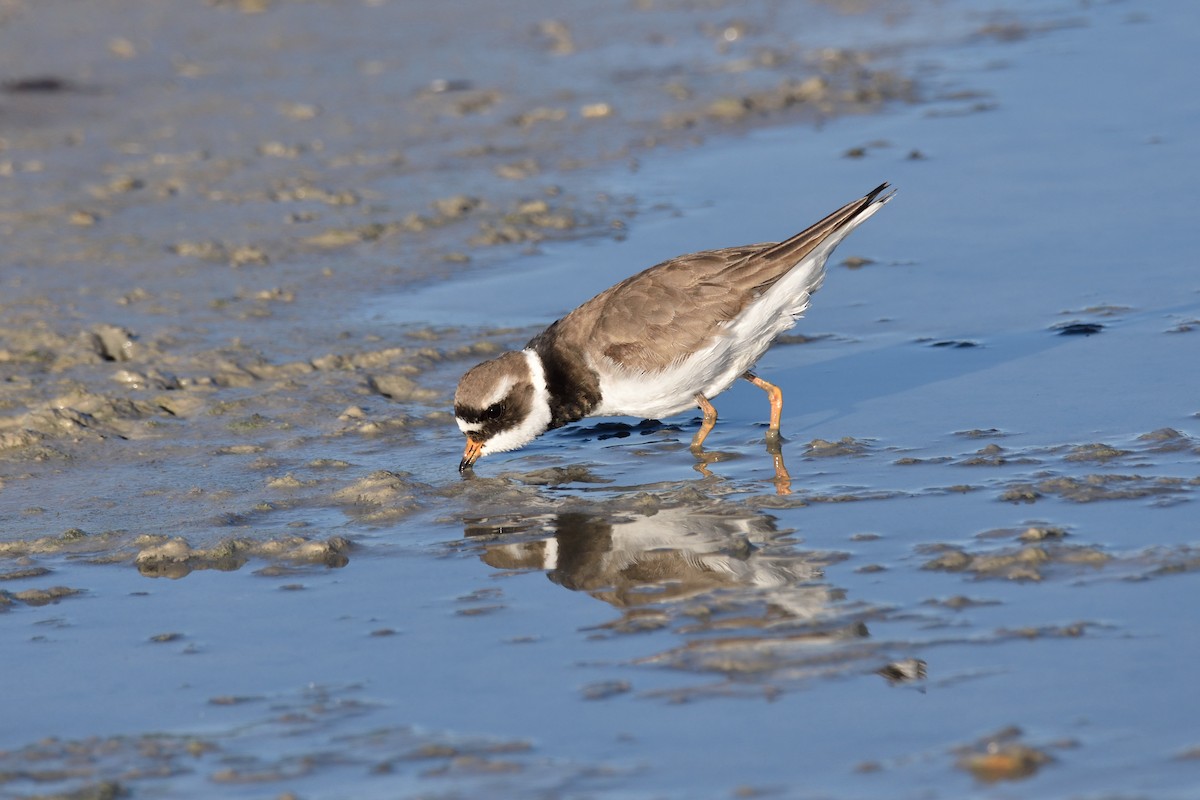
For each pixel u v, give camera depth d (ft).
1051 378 42.04
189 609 30.35
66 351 49.47
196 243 62.08
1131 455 35.47
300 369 47.39
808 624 27.37
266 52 100.27
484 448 39.06
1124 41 89.76
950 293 50.75
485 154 75.10
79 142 80.53
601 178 69.31
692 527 33.42
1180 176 61.57
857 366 45.14
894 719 23.59
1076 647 25.59
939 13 104.94
